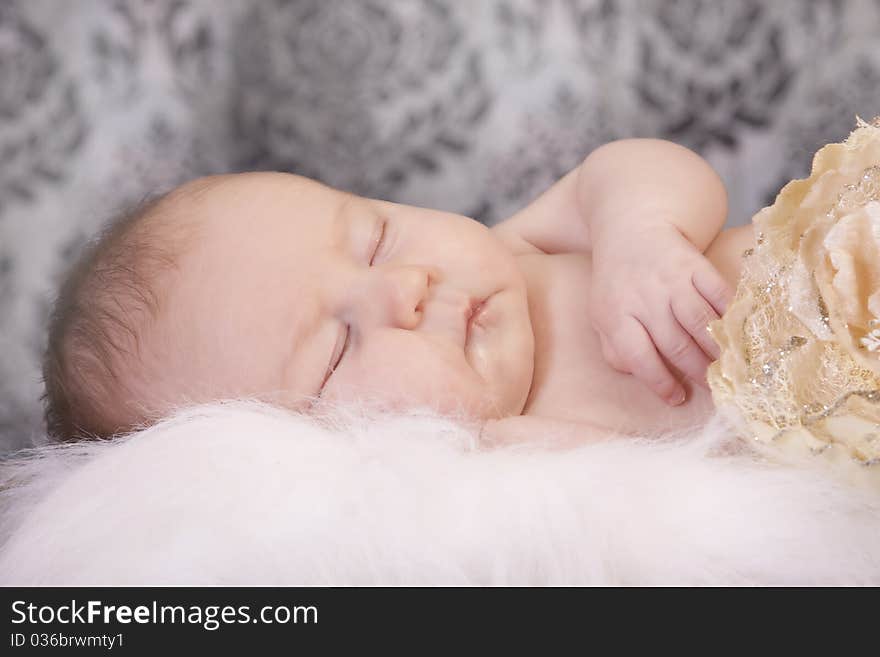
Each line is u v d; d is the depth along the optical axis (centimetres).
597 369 108
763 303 79
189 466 83
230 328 103
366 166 172
